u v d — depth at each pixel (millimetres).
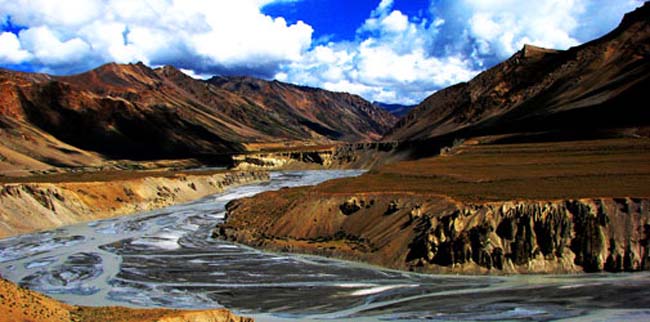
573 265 72938
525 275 72375
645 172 99062
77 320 44406
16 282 75188
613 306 57812
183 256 89562
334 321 57469
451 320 56312
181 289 70812
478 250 75750
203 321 46438
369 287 70000
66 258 89062
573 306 58438
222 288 71062
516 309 58531
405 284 70875
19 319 40281
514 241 75875
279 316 59719
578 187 89250
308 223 99250
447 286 69062
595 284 66188
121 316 46031
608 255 72875
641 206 76312
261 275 76875
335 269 79500
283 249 92188
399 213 92188
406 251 81125
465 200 87125
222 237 104938
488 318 56188
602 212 76562
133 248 96625
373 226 92750
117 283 74125
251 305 63906
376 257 82938
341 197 102375
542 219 76938
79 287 72375
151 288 71500
